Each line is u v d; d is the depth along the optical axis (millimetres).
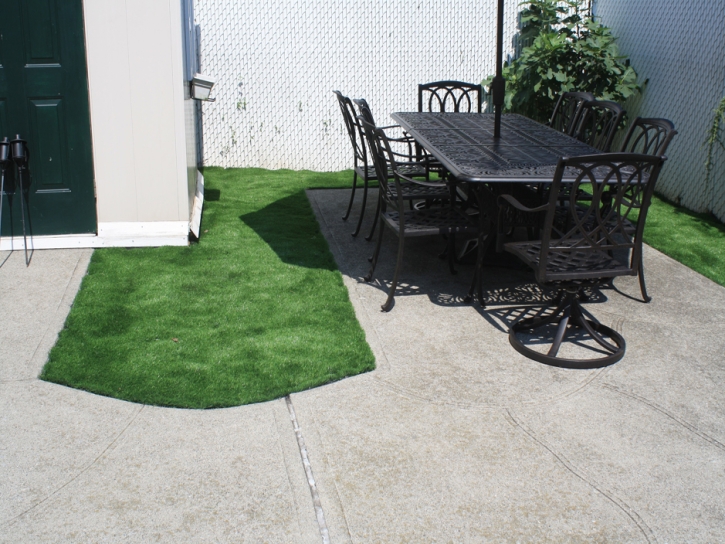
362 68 7027
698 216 5648
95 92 4266
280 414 2707
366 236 5020
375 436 2584
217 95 6867
